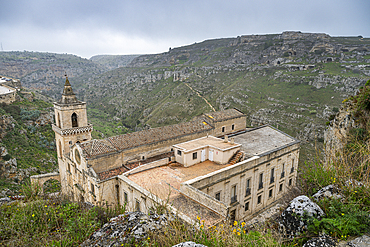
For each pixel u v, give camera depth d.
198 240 8.65
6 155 61.19
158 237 8.80
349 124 26.14
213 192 25.56
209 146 32.78
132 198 25.30
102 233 9.50
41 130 87.75
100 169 30.38
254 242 8.02
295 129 79.50
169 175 28.02
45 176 44.16
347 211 8.48
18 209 11.67
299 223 8.98
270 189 35.00
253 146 36.41
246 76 151.75
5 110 84.12
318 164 12.65
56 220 10.75
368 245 6.98
